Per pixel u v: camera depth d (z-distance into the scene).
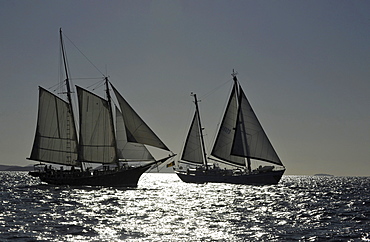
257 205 65.19
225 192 90.75
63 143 92.75
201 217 50.53
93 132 91.81
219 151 109.06
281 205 65.56
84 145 92.44
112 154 90.94
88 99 91.94
